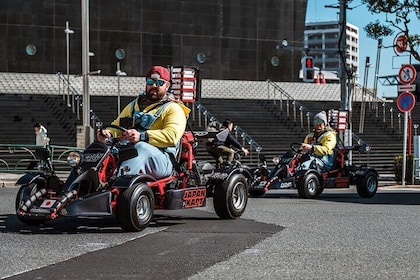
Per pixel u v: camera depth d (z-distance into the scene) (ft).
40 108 87.40
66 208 23.11
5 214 29.71
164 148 25.96
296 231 24.84
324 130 45.93
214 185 28.40
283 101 107.76
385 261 19.22
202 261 18.90
